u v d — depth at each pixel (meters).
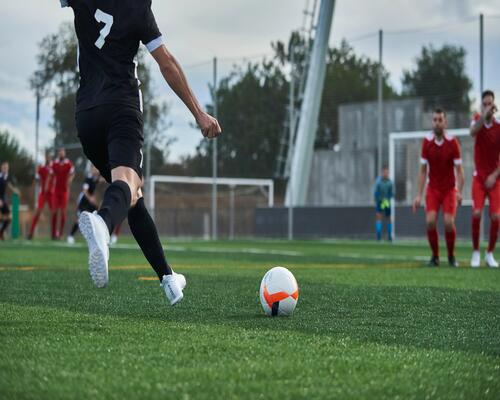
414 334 6.08
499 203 16.14
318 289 9.97
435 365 4.71
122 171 5.66
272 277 7.14
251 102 40.50
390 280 11.97
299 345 5.34
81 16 5.92
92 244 5.07
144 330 5.95
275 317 7.02
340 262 17.91
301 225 37.28
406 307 7.98
